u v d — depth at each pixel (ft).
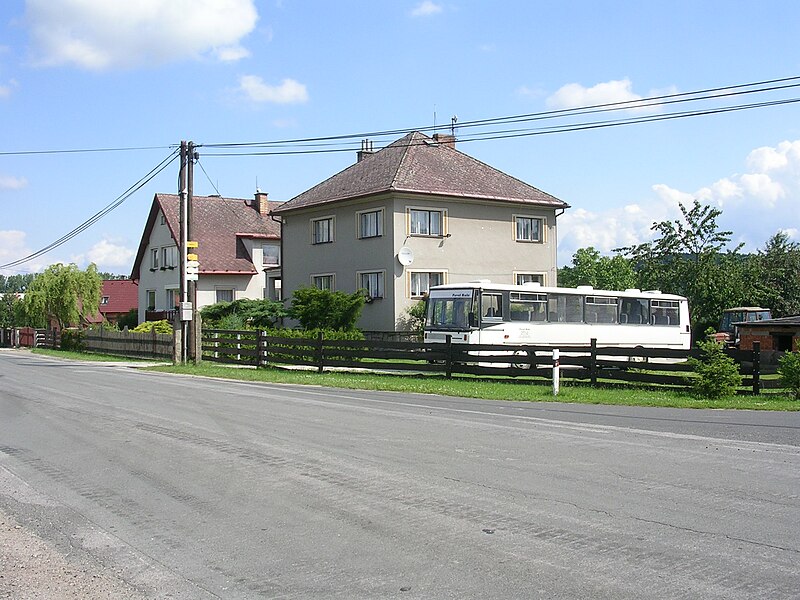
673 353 67.26
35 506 27.61
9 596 19.01
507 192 141.90
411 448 37.45
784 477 30.55
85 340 157.89
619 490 28.37
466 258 136.67
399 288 129.49
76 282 201.57
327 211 142.92
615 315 110.22
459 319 96.27
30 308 199.72
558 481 29.91
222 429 44.11
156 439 40.78
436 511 25.68
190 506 27.04
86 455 36.70
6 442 40.91
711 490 28.32
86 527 24.89
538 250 145.79
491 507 26.08
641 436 41.42
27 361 127.75
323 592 18.70
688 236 161.38
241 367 101.86
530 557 20.92
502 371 77.56
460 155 147.95
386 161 141.28
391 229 129.59
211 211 191.01
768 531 23.09
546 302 102.22
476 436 41.32
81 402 59.11
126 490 29.58
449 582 19.12
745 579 19.03
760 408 56.70
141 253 199.41
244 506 26.81
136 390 69.87
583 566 20.12
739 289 157.69
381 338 129.70
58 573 20.63
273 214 153.58
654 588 18.47
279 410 53.67
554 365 66.28
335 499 27.45
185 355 107.65
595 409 55.77
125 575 20.38
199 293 177.78
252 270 182.50
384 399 62.69
